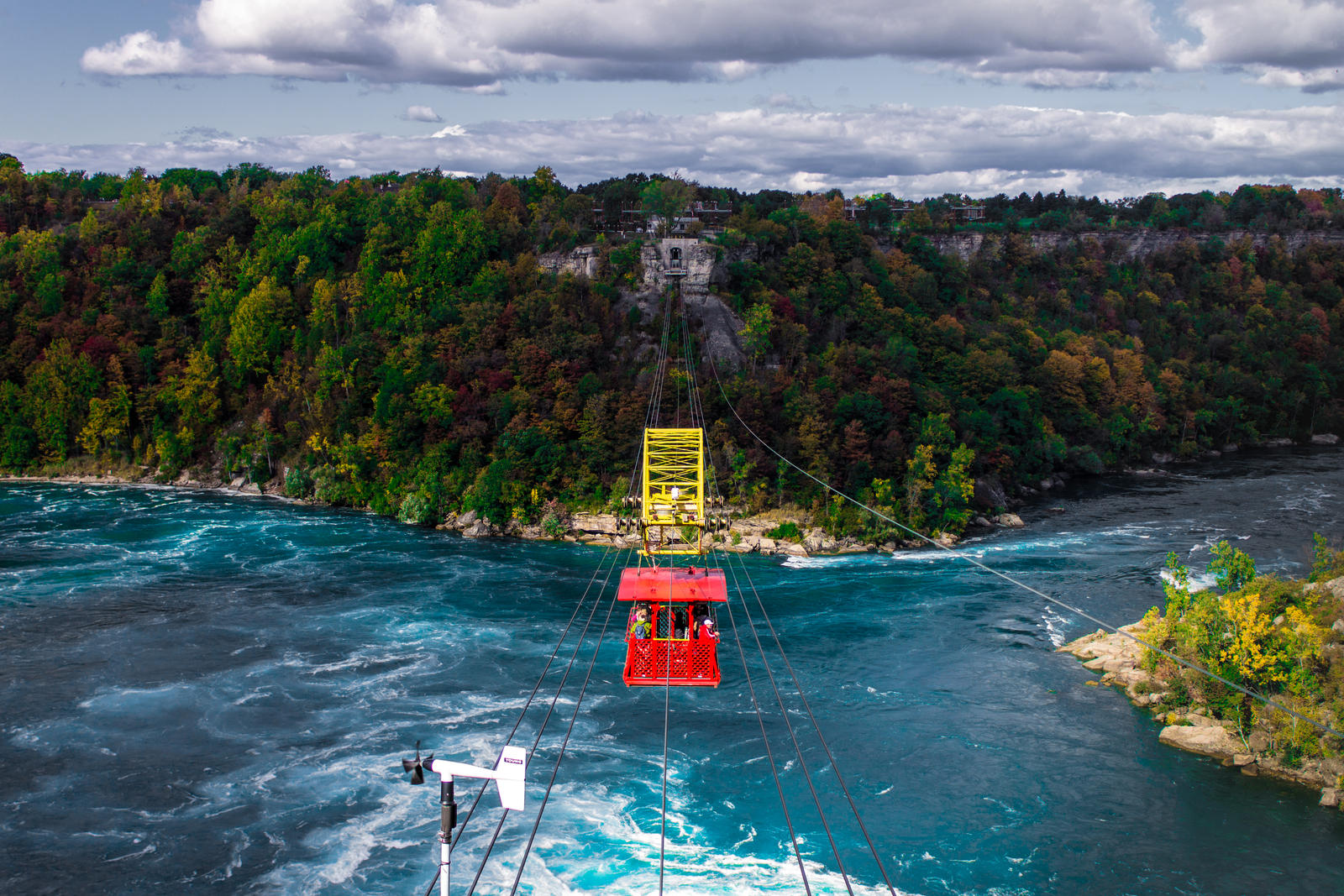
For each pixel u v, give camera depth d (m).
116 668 101.31
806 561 141.25
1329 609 92.88
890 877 68.75
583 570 135.38
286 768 82.25
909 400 170.00
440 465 163.62
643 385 170.75
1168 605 96.38
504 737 87.06
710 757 84.06
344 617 116.12
